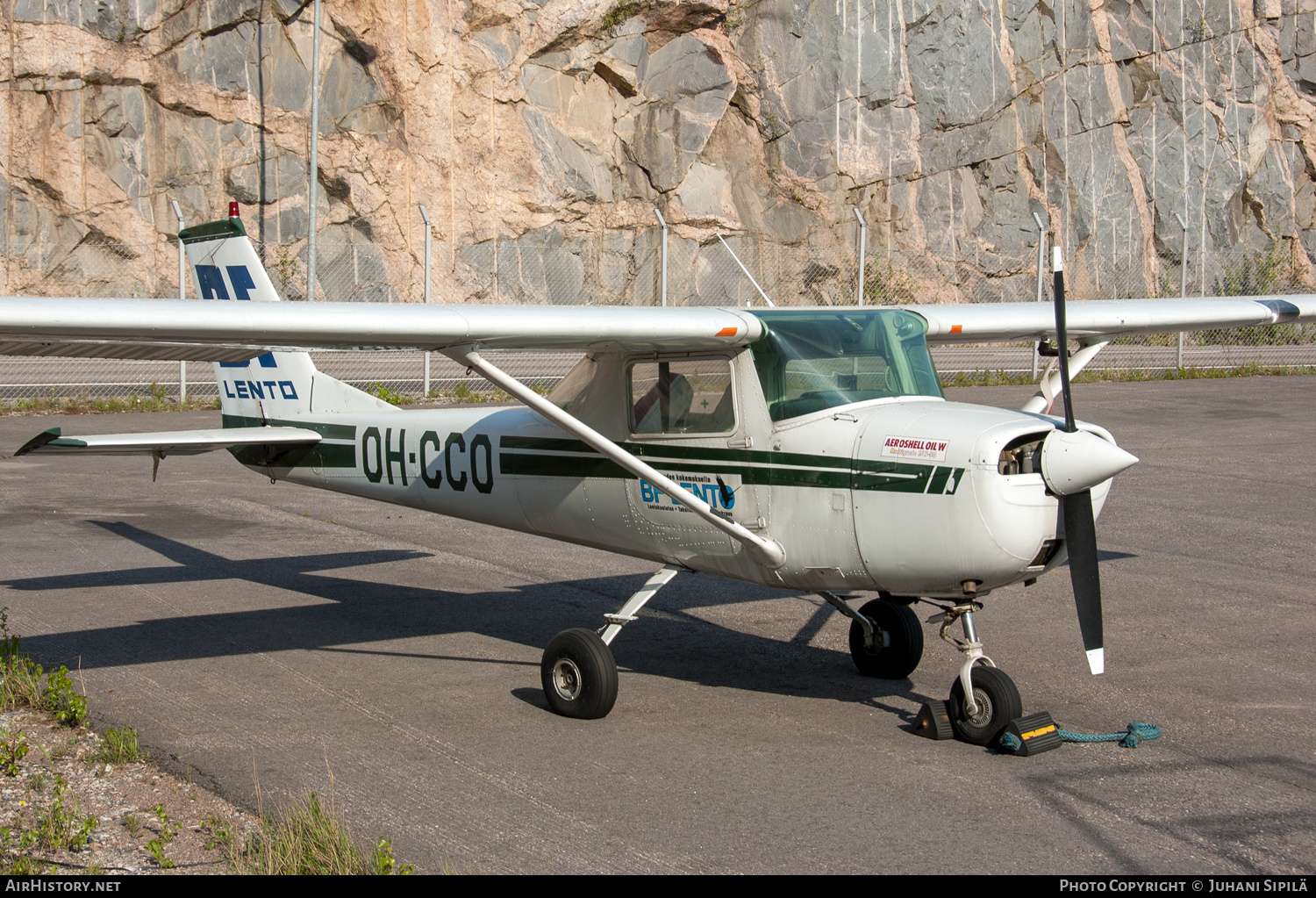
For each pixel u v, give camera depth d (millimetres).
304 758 4414
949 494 4371
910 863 3525
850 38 29344
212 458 12539
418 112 25688
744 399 5016
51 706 4930
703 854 3584
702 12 28297
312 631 6336
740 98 29062
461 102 26281
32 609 6625
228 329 4195
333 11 25016
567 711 4965
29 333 3963
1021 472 4473
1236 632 6281
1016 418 4574
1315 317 7379
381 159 25312
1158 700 5172
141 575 7547
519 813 3904
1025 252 30734
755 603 7102
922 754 4512
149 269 24000
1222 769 4344
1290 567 7789
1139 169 32438
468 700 5191
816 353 4988
